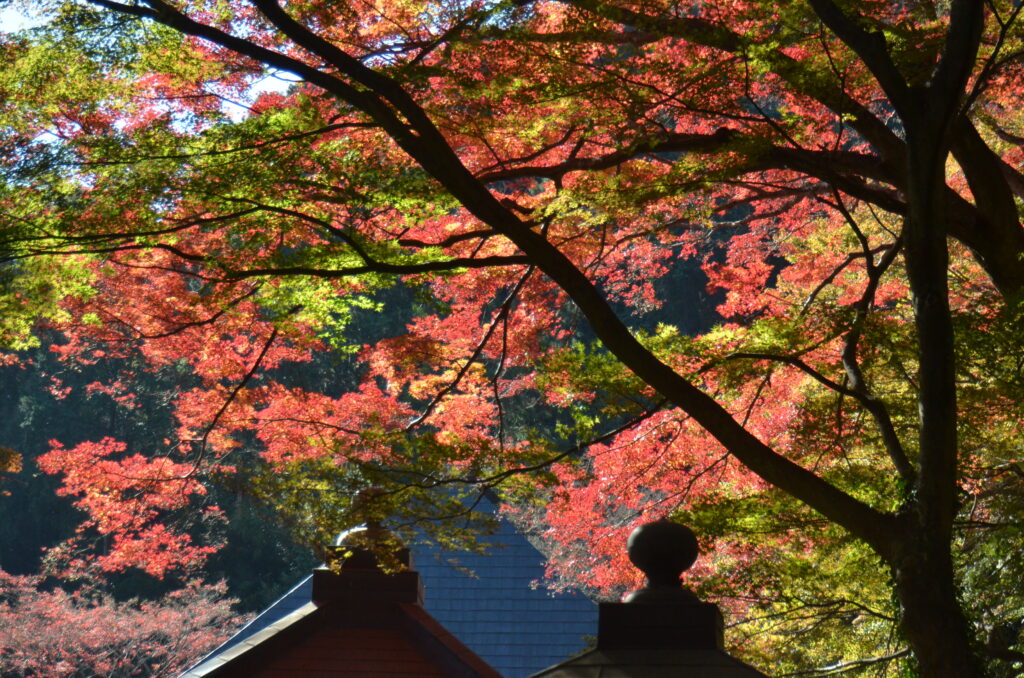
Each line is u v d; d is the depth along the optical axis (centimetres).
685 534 384
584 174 933
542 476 895
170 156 714
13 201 708
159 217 754
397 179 779
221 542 3706
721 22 828
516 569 1619
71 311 1097
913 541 627
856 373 803
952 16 657
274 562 3903
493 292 1281
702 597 892
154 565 1409
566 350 921
